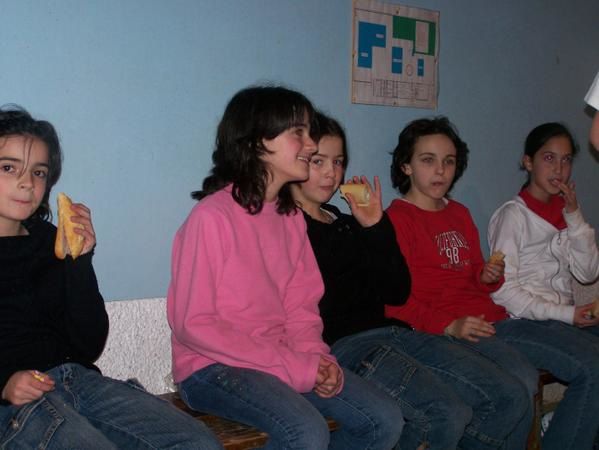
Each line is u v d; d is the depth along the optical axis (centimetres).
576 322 205
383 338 181
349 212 208
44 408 125
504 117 246
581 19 266
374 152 212
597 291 264
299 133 159
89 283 144
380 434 146
